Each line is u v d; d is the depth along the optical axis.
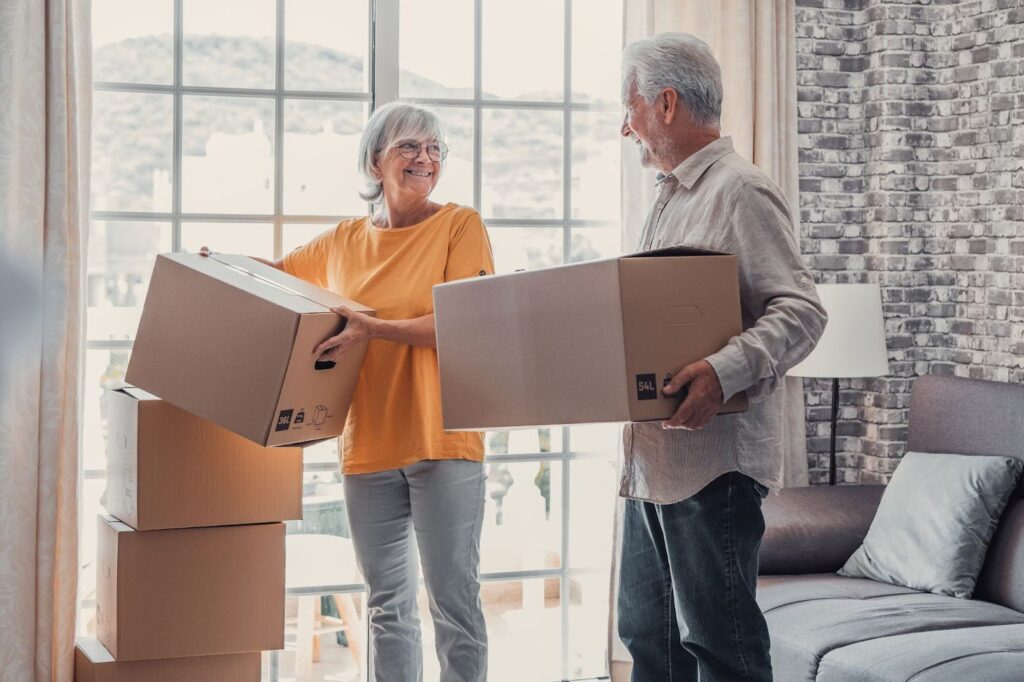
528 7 3.62
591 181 3.69
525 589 3.68
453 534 2.61
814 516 3.36
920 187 3.97
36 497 2.90
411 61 3.52
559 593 3.71
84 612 3.30
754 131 3.75
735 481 1.91
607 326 1.75
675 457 1.92
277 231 3.43
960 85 3.91
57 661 2.94
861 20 4.02
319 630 3.49
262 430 2.20
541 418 1.86
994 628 2.67
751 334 1.78
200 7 3.35
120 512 2.54
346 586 3.50
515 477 3.66
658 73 2.00
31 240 2.88
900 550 3.12
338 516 3.49
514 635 3.68
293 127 3.43
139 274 3.34
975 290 3.87
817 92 4.00
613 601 3.59
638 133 2.07
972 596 3.04
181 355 2.28
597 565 3.72
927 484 3.18
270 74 3.41
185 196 3.36
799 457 3.90
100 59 3.28
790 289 1.84
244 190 3.40
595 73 3.68
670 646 2.13
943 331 3.98
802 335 1.81
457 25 3.56
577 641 3.71
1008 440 3.17
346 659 3.50
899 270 3.96
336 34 3.46
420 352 2.58
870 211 4.01
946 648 2.50
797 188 3.86
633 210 3.61
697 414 1.75
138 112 3.32
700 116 2.01
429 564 2.63
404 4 3.50
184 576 2.48
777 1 3.80
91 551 3.31
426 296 2.61
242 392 2.22
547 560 3.69
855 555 3.24
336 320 2.32
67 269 2.93
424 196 2.70
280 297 2.27
